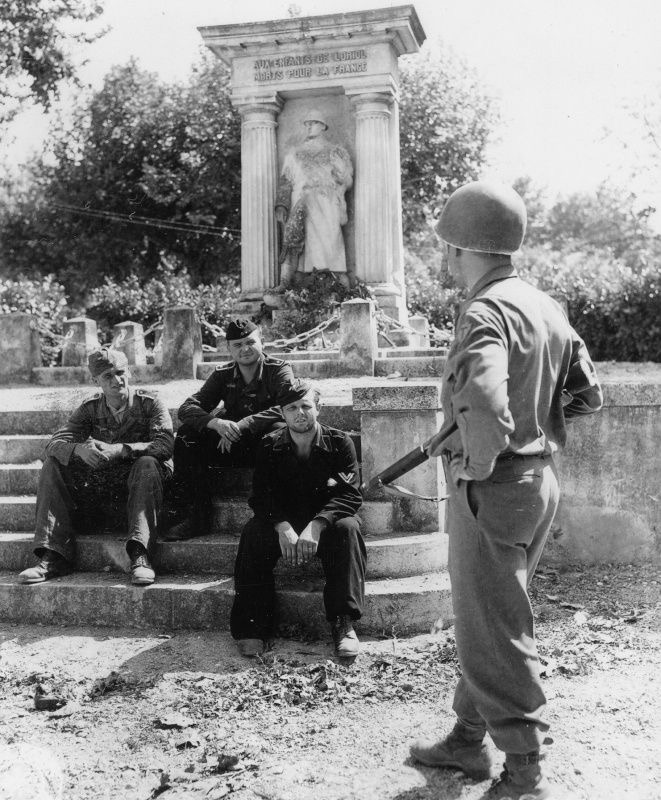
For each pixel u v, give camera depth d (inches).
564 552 237.3
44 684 169.3
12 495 245.4
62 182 911.0
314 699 158.2
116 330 447.2
